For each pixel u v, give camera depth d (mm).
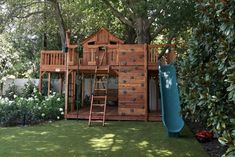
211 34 4867
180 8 13602
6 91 17750
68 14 20031
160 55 15086
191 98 4844
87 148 7281
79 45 12805
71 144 7707
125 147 7430
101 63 12781
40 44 22266
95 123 11469
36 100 13156
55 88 17578
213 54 4883
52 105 12781
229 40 3695
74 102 13898
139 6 12922
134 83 12375
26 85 17609
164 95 10445
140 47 12469
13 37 21391
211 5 4480
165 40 20219
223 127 3846
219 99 4027
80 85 15805
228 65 3752
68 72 12906
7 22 18266
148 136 8867
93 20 19188
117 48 12664
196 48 5176
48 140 8188
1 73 17516
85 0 15078
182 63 5855
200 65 4945
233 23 3566
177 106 9961
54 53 14406
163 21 14469
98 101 15641
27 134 9047
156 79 14727
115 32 19703
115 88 17016
